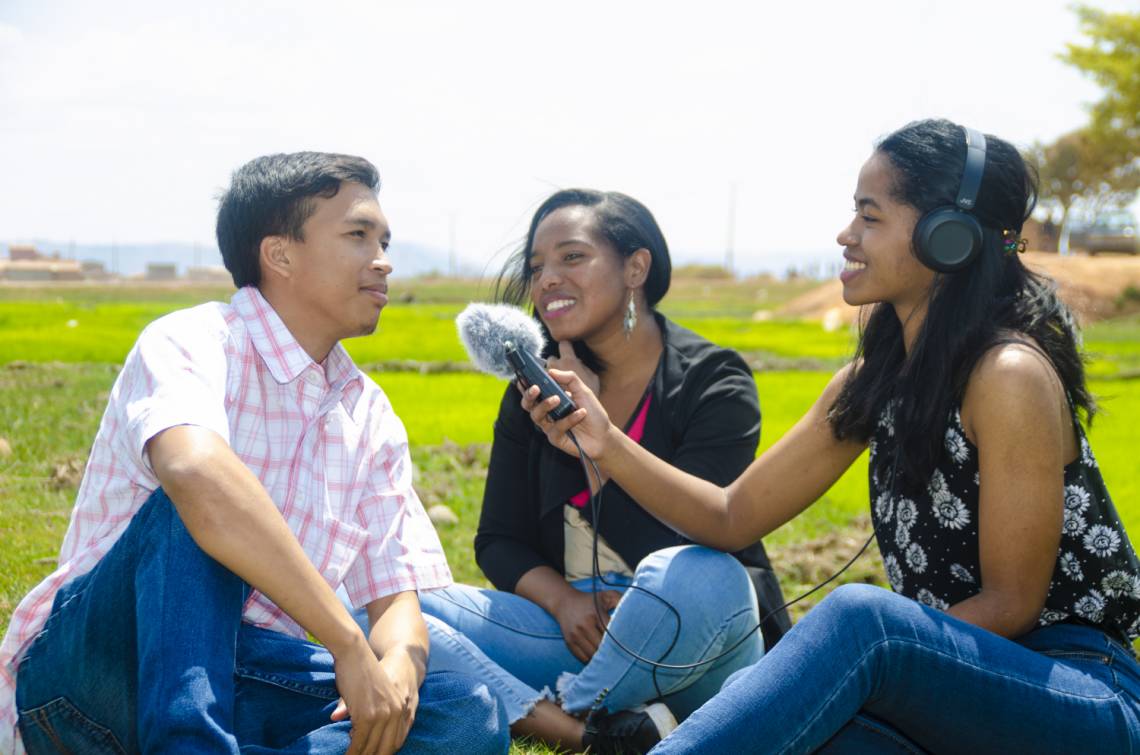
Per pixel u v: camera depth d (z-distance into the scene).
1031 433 2.27
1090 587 2.35
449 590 3.12
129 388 2.31
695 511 2.85
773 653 2.13
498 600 3.14
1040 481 2.27
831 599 2.16
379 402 2.67
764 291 61.31
